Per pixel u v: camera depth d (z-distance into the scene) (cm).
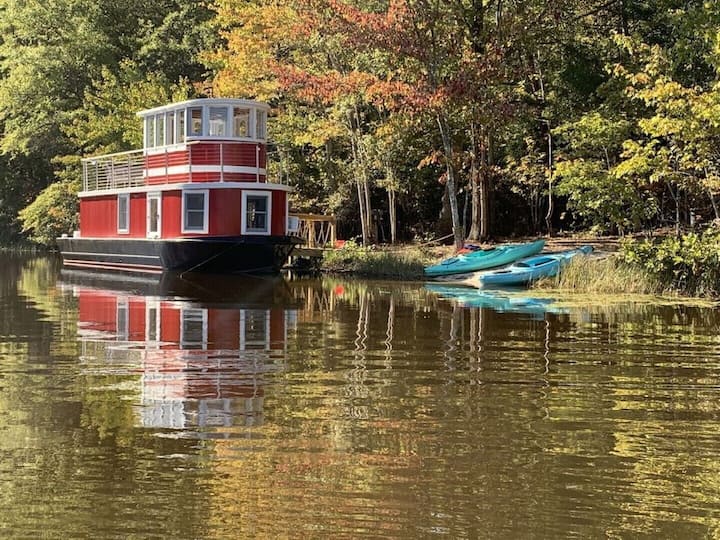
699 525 514
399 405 784
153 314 1490
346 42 2566
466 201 3153
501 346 1123
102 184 3303
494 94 2552
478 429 704
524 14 2523
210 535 494
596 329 1280
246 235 2502
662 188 2320
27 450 644
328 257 2706
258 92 2980
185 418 736
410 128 2756
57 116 4256
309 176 3594
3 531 498
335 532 499
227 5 3042
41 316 1464
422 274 2425
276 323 1361
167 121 2695
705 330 1271
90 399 809
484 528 505
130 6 4453
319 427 709
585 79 2722
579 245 2564
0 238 5297
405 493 557
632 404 794
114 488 563
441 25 2494
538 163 2920
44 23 4384
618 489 568
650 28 2675
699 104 1800
